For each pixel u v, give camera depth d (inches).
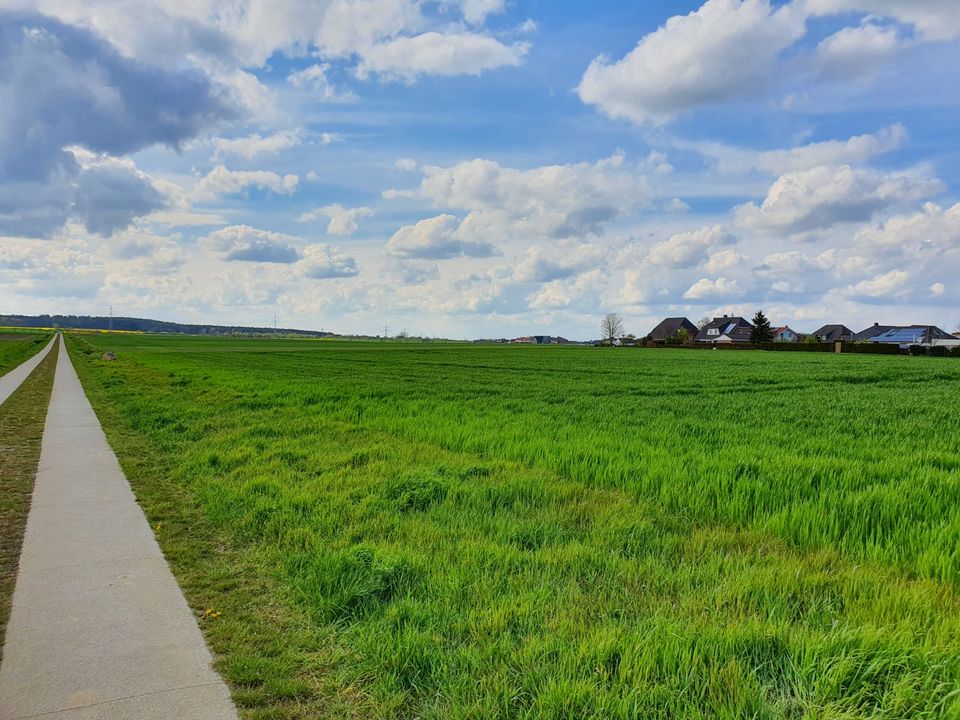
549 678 140.6
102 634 170.1
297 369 1622.8
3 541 247.6
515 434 491.2
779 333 5344.5
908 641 154.6
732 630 160.4
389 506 291.7
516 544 236.2
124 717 132.3
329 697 143.5
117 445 472.4
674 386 1049.5
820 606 183.0
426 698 142.2
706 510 283.9
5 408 713.6
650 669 145.7
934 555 219.0
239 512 287.1
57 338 5590.6
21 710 133.8
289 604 192.7
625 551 232.7
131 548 241.4
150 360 2126.0
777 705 133.6
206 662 156.8
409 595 189.0
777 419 620.1
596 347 4817.9
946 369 1612.9
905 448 445.7
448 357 2600.9
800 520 260.5
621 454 399.9
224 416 611.8
